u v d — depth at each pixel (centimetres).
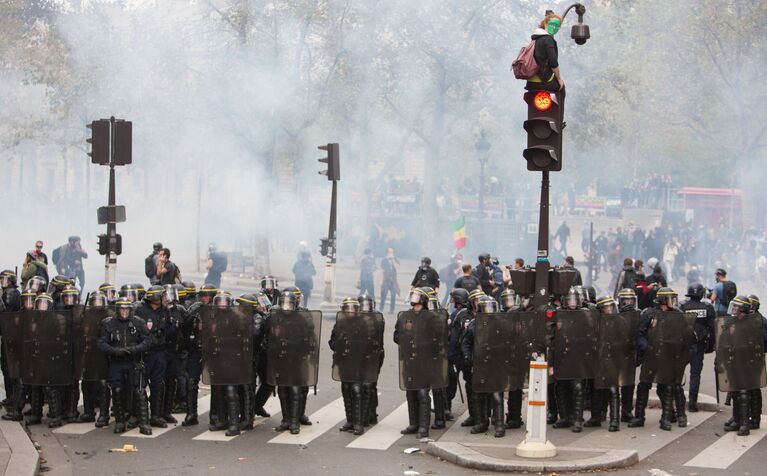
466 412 4103
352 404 3638
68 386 3741
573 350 3644
